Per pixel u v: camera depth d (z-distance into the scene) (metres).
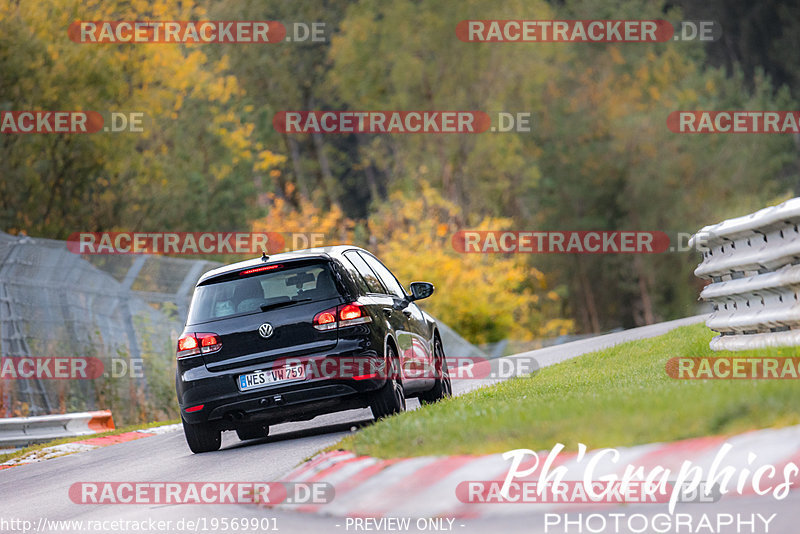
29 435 64.31
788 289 32.69
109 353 85.19
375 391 39.41
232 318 40.44
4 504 33.81
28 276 85.69
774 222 31.94
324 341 39.62
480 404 33.81
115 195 140.75
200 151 157.50
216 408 40.06
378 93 197.75
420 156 191.88
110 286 87.19
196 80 152.50
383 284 44.59
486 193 191.75
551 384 42.19
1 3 125.00
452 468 23.17
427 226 148.50
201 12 152.25
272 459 35.34
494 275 146.88
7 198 128.50
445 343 103.75
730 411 21.97
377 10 198.00
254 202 167.38
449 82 193.25
